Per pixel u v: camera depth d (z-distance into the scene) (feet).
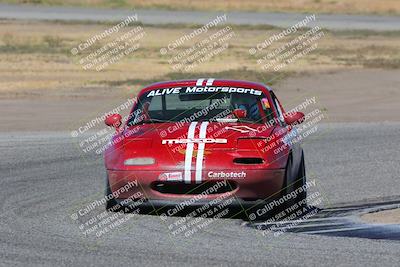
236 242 68.28
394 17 577.02
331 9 615.57
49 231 72.54
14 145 139.74
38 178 107.24
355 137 151.94
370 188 103.40
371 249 65.41
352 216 82.74
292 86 251.80
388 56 354.13
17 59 320.91
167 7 605.31
